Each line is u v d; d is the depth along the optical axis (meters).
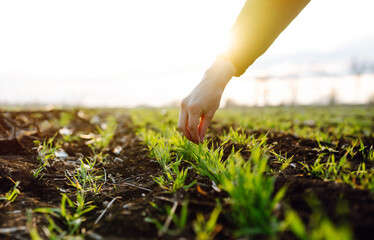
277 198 0.33
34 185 0.55
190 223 0.38
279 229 0.31
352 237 0.29
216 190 0.44
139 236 0.37
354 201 0.36
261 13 0.48
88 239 0.37
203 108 0.48
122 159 0.79
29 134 0.91
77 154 0.84
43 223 0.41
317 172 0.51
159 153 0.68
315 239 0.28
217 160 0.54
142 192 0.54
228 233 0.36
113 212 0.44
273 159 0.61
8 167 0.58
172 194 0.46
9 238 0.36
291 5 0.47
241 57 0.50
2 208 0.44
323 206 0.36
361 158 0.65
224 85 0.50
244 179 0.37
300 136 1.07
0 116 0.98
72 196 0.54
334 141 0.97
